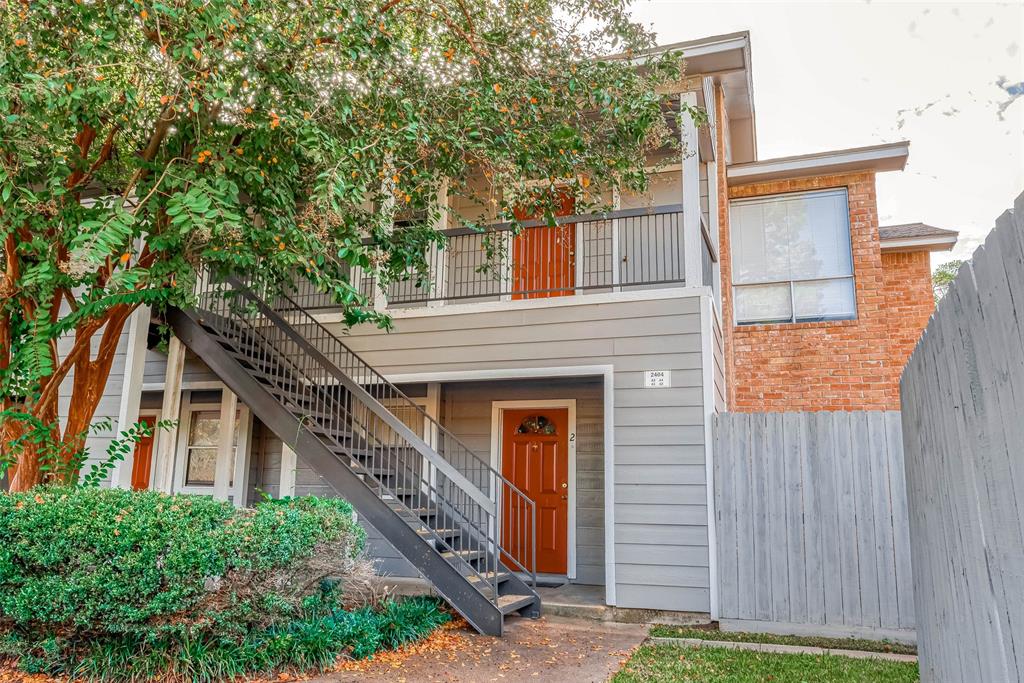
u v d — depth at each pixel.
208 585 4.52
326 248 5.50
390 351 8.23
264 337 8.29
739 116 10.88
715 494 6.70
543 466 8.77
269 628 4.98
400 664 5.05
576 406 8.67
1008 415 1.69
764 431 6.65
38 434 5.68
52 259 5.22
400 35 5.73
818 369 9.43
